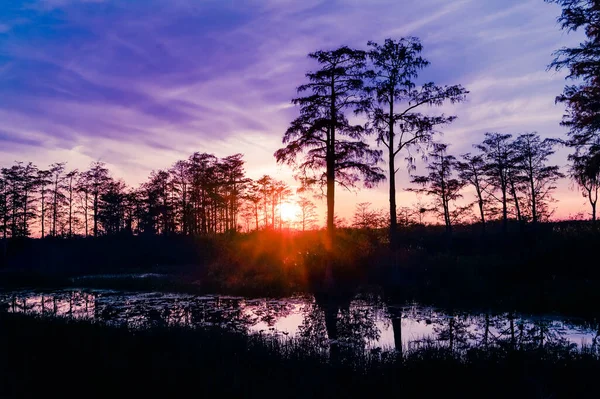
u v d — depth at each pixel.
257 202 57.66
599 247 20.14
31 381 6.50
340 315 14.97
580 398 6.08
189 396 6.01
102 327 10.70
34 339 9.19
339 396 6.12
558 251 21.34
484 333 11.65
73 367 7.18
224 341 9.22
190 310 16.80
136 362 7.42
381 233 30.23
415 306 16.30
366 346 10.24
